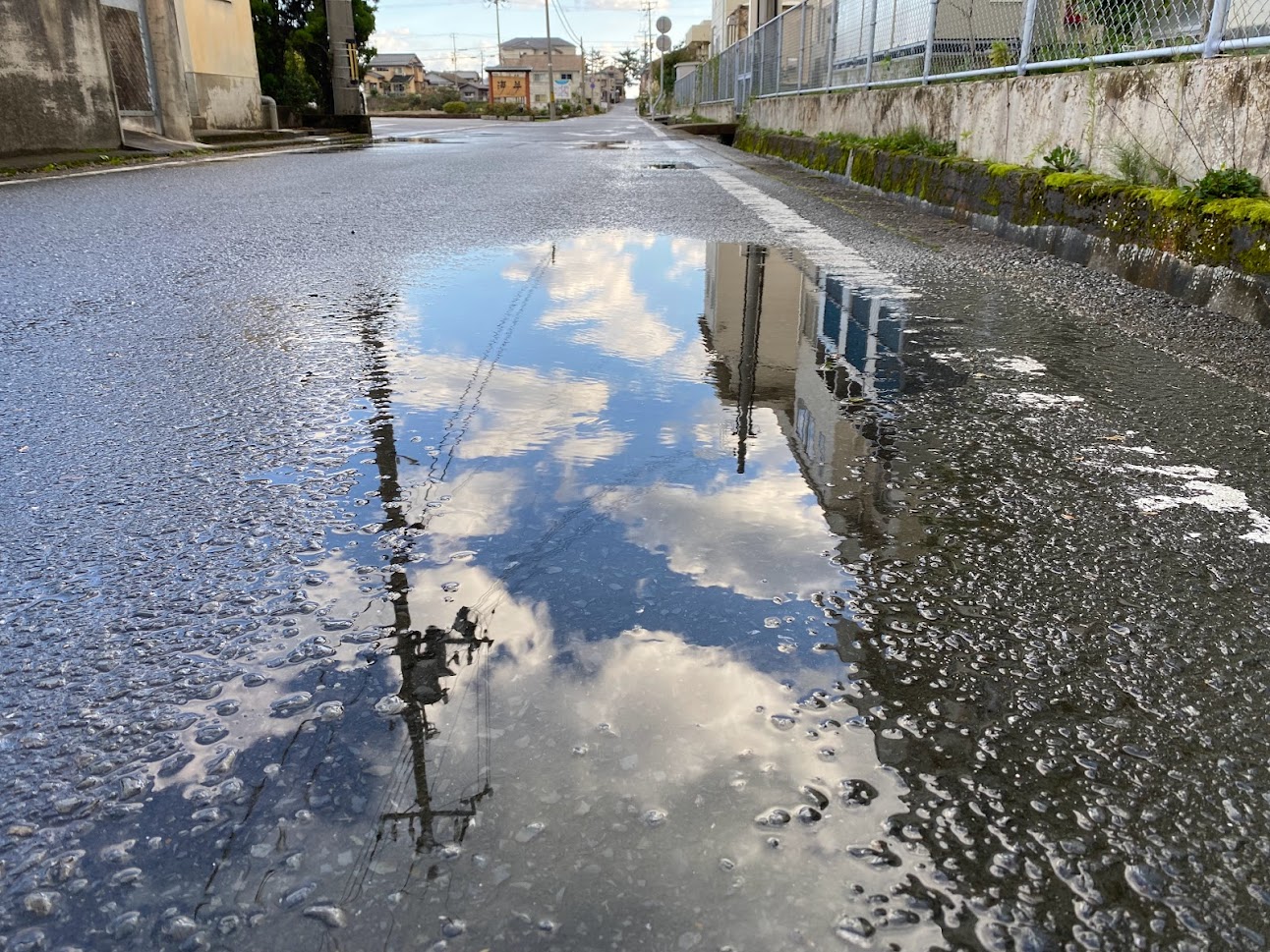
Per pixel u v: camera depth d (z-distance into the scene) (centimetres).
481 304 342
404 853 88
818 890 83
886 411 219
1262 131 317
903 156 669
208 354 272
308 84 2375
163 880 86
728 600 134
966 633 124
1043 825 91
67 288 367
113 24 1259
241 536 156
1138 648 120
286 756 102
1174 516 160
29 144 1038
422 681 115
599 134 2445
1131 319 303
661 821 91
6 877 86
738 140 1608
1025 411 216
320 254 451
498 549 151
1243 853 87
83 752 103
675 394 235
